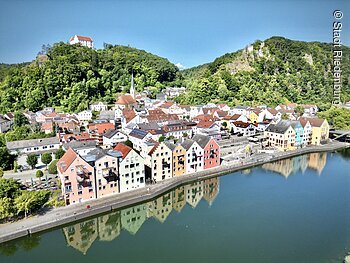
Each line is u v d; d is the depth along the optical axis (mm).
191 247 64188
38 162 110438
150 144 106312
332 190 95062
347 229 70562
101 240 69375
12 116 177000
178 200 90562
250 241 65875
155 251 63188
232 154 128500
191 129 152250
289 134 139250
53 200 76562
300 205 83875
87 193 80062
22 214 71875
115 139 128250
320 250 62000
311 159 130875
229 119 174500
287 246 63625
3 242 62469
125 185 87188
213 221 75500
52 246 65625
